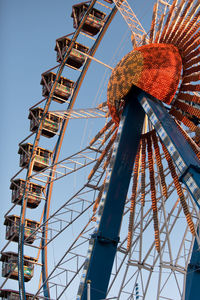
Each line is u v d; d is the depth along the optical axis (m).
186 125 24.06
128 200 28.25
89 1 40.16
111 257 23.23
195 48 25.12
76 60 44.88
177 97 24.94
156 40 26.94
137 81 25.30
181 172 20.58
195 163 20.64
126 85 25.88
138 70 25.47
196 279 25.30
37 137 39.09
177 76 25.00
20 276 35.31
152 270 27.86
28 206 45.25
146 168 28.95
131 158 25.11
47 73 46.00
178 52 25.61
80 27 37.84
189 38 25.38
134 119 25.75
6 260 45.94
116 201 24.14
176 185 24.58
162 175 26.25
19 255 35.97
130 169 24.89
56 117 45.06
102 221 23.62
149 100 24.38
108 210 23.88
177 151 21.16
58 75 38.69
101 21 44.28
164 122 22.81
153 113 23.53
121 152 24.97
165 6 28.67
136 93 25.78
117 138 25.41
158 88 24.84
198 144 24.84
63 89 45.12
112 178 24.42
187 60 25.34
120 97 26.33
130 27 30.31
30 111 45.72
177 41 25.73
